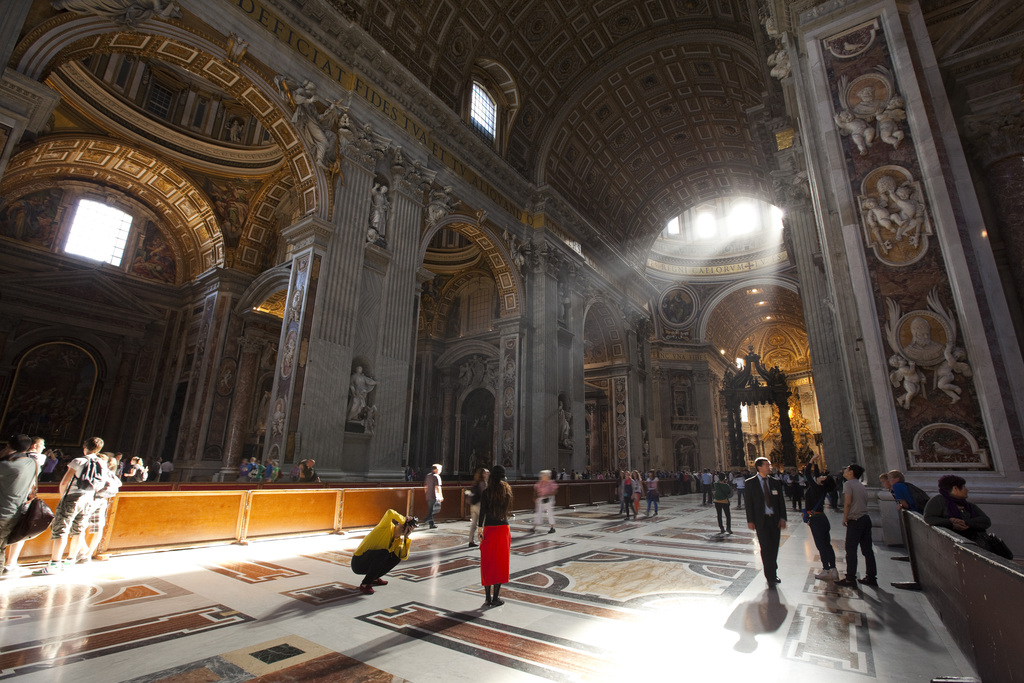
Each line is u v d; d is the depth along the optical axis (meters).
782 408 27.69
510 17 15.59
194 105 15.38
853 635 3.33
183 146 14.78
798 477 15.56
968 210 6.09
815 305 13.70
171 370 16.03
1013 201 6.38
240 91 10.34
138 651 2.93
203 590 4.34
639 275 25.91
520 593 4.42
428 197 13.82
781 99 13.18
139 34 8.66
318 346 10.18
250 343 15.56
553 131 18.78
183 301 16.84
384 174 12.51
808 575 5.25
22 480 4.32
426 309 22.53
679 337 34.44
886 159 6.64
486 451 21.41
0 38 6.77
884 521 7.02
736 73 17.88
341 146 11.30
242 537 6.66
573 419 18.44
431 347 22.45
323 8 11.04
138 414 15.67
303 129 10.77
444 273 22.39
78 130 13.38
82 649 2.94
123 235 16.16
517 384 16.75
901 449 5.86
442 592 4.43
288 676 2.62
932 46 7.01
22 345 13.94
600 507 14.45
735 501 17.91
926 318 6.00
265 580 4.76
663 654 3.00
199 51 9.36
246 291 15.09
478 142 15.43
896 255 6.31
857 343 8.41
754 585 4.78
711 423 32.91
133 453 15.36
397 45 13.23
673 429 32.56
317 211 10.79
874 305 6.32
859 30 7.23
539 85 17.77
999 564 2.18
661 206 26.28
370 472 10.80
